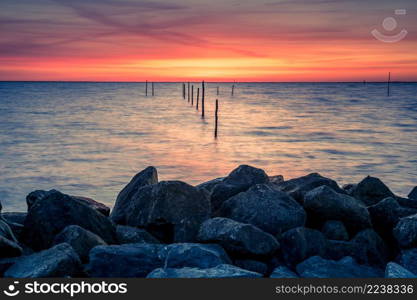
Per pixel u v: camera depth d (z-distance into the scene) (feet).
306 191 31.22
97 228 25.52
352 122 212.84
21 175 86.63
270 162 106.73
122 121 212.64
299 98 496.23
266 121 220.84
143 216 27.43
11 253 21.68
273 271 22.33
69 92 628.69
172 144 138.41
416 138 151.64
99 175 87.66
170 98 470.39
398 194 73.51
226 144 139.95
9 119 211.82
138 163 103.04
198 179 86.28
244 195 28.68
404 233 24.84
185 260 21.57
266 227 26.30
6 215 29.84
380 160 108.78
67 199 25.89
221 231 23.99
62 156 111.14
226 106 347.77
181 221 26.43
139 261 21.79
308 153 120.78
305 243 24.38
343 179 86.17
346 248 25.20
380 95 556.10
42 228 24.72
